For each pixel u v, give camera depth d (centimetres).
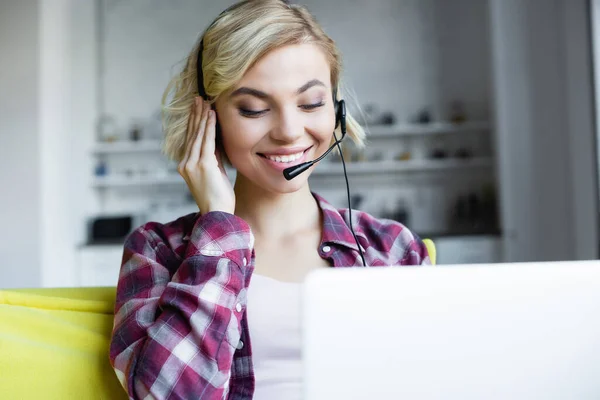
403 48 502
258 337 91
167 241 99
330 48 94
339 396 55
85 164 495
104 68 522
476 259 420
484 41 491
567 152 412
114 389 81
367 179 498
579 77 389
